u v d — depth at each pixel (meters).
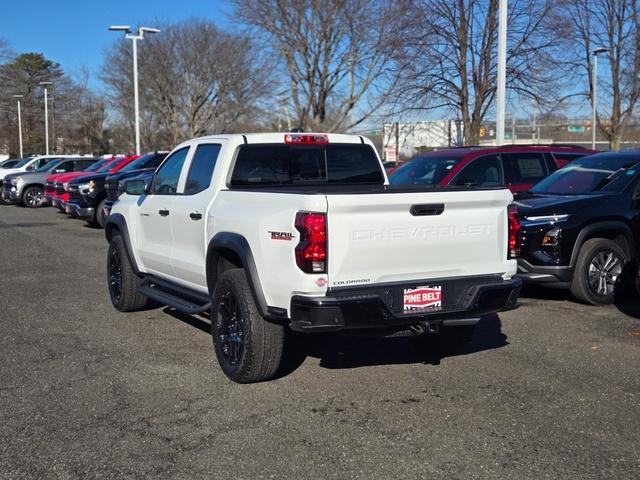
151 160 18.38
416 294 4.97
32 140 71.00
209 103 41.22
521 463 4.10
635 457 4.18
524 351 6.36
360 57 29.34
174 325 7.40
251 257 5.20
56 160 27.62
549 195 8.62
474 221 5.19
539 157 10.62
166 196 6.88
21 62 70.69
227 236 5.51
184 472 4.00
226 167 6.11
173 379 5.60
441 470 4.02
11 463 4.11
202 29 40.59
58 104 69.25
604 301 8.12
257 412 4.90
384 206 4.78
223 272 5.80
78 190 17.39
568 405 5.02
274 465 4.09
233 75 39.66
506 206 5.39
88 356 6.24
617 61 25.64
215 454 4.23
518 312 7.89
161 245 7.07
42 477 3.94
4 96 70.62
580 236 7.91
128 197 8.02
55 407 4.98
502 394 5.25
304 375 5.70
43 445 4.35
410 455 4.21
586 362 6.02
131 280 7.75
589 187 8.73
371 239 4.78
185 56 40.50
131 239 7.64
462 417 4.80
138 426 4.64
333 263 4.69
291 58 30.00
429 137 33.59
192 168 6.67
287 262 4.81
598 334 6.93
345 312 4.67
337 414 4.86
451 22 20.88
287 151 6.44
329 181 6.66
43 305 8.37
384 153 31.55
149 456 4.20
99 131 58.09
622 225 8.14
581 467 4.05
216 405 5.03
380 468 4.05
